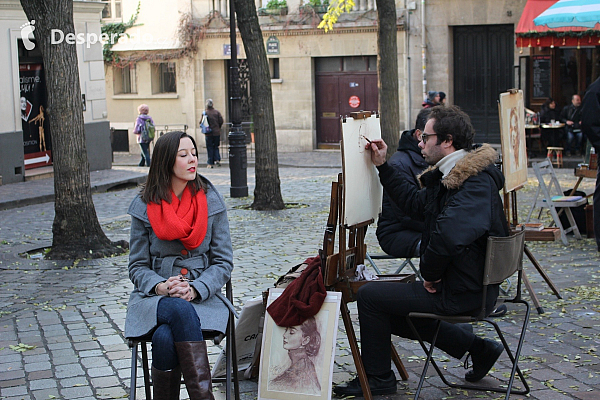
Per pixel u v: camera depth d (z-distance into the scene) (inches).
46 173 684.7
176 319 149.4
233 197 567.8
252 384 187.3
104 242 365.1
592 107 302.4
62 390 187.6
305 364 164.1
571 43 706.2
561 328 226.1
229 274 163.2
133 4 1034.1
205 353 148.8
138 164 901.8
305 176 725.3
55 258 353.4
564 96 816.9
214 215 165.8
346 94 967.6
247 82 1011.9
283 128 996.6
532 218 429.4
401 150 229.3
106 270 329.4
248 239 394.0
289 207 512.1
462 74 890.7
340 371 195.8
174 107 1044.5
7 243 407.8
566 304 251.3
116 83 1066.1
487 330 225.3
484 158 159.8
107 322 248.7
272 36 978.7
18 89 656.4
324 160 876.6
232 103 564.7
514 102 269.3
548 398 172.6
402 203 180.5
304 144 987.9
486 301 163.6
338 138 981.8
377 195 186.4
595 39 696.4
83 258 353.1
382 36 573.3
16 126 656.4
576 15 563.2
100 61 741.9
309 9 950.4
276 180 502.6
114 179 672.4
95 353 216.8
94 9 727.7
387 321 171.2
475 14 858.1
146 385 167.3
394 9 572.1
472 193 158.1
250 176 738.2
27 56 683.4
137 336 152.5
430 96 425.1
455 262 160.7
